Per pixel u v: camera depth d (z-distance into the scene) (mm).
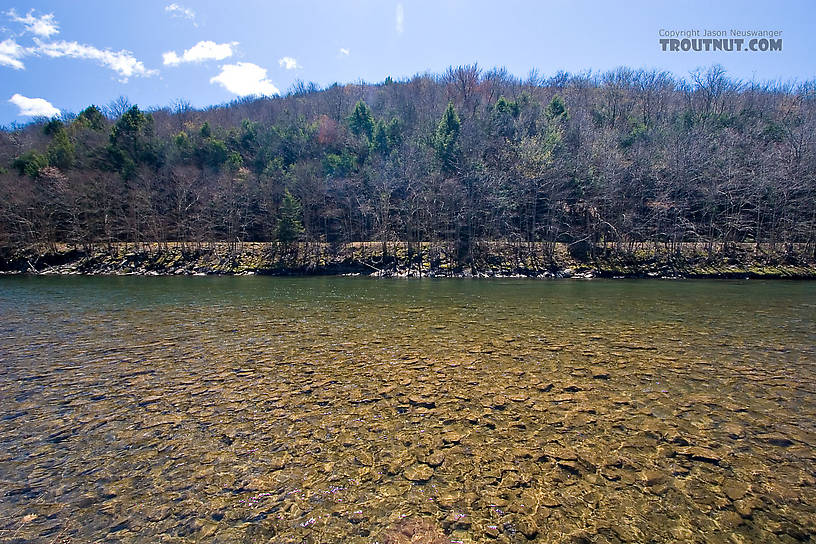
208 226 56031
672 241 47031
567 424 9398
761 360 13867
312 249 52531
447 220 51469
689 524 6219
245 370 13180
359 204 56344
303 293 31250
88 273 49000
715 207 46812
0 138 83625
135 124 71812
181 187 59719
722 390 11320
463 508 6613
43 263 52188
